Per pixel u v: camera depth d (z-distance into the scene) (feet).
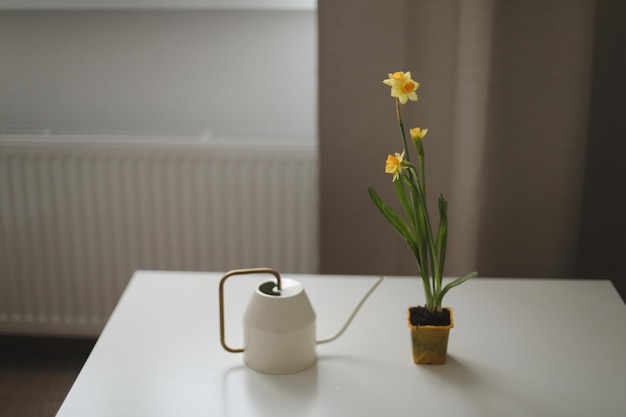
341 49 6.84
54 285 7.91
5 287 7.90
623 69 6.64
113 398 3.94
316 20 7.34
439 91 6.88
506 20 6.59
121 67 8.02
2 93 8.07
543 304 5.09
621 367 4.27
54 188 7.61
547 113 6.79
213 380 4.12
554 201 7.02
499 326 4.77
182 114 8.16
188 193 7.62
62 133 7.97
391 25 6.75
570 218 7.07
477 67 6.66
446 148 7.02
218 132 8.05
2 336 8.47
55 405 7.36
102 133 7.99
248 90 8.09
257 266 7.85
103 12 7.87
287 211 7.68
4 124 8.14
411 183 4.17
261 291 4.30
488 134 6.86
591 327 4.77
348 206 7.27
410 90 4.02
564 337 4.63
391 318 4.87
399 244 7.34
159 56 8.00
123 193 7.64
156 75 8.05
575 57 6.64
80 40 7.93
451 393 4.00
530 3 6.54
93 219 7.71
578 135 6.84
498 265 7.23
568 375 4.18
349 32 6.79
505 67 6.69
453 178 7.07
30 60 7.98
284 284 4.37
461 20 6.63
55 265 7.85
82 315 8.02
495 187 7.00
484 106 6.76
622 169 6.86
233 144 7.45
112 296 7.95
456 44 6.75
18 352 8.38
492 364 4.30
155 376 4.15
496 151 6.91
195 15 7.89
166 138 7.73
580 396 3.97
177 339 4.56
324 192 7.25
